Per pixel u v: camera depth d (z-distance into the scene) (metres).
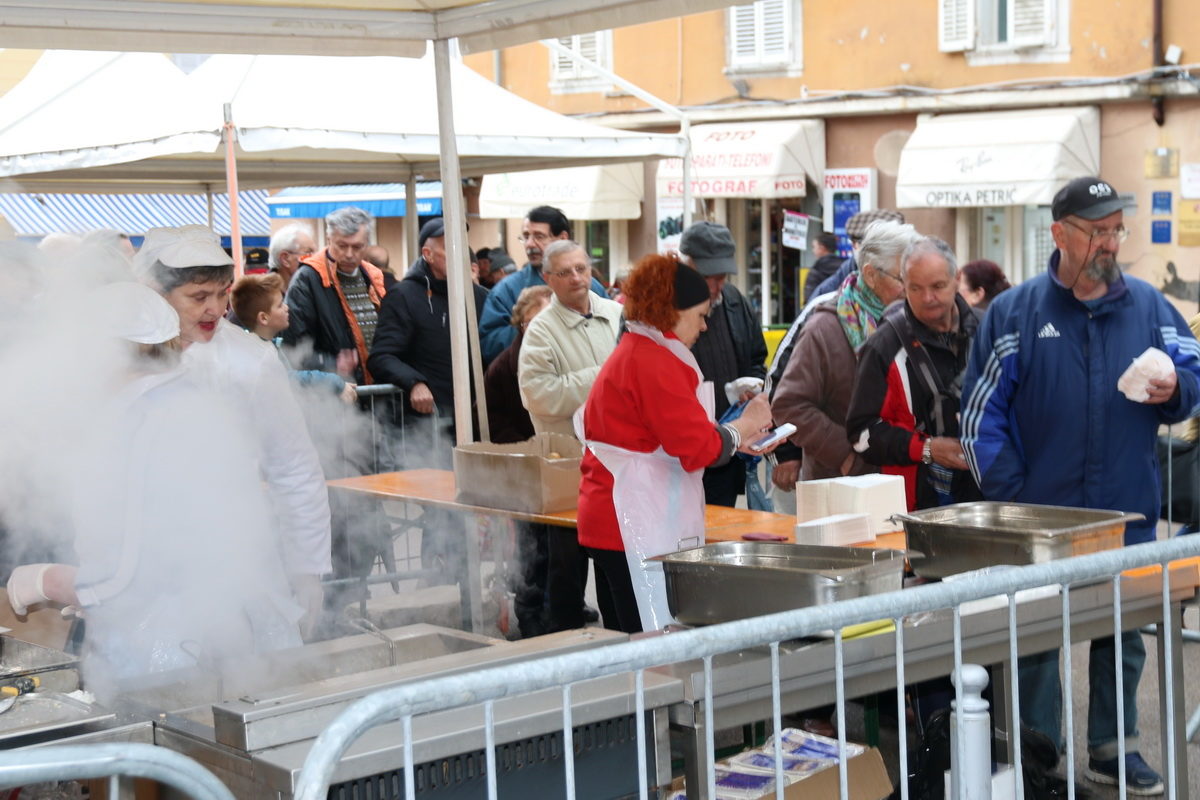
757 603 2.82
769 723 3.45
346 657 2.81
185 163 8.18
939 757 3.44
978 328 4.01
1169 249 12.78
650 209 16.34
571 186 16.16
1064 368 3.79
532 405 5.40
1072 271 3.75
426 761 2.12
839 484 4.01
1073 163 12.90
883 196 14.62
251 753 2.15
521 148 7.07
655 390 3.67
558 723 2.27
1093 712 4.03
